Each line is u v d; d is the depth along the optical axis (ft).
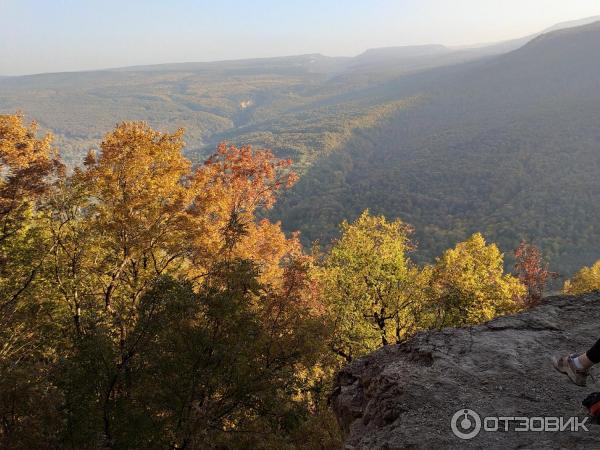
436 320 65.36
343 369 21.68
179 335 31.55
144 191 52.54
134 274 55.72
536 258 84.53
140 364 31.91
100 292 54.19
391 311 70.64
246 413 35.68
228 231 54.08
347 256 70.79
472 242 74.13
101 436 28.99
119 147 51.57
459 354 17.84
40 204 50.44
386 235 73.00
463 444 12.60
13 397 25.98
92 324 35.22
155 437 30.71
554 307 21.59
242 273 32.55
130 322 41.88
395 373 17.34
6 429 26.86
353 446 15.74
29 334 47.85
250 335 31.99
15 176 48.75
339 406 19.86
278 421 34.19
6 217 49.14
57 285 50.47
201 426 31.58
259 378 33.17
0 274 48.55
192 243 55.11
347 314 67.05
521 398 14.48
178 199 55.26
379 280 69.26
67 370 29.71
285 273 45.21
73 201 51.49
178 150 55.83
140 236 52.21
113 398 32.37
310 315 41.83
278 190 79.77
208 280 36.45
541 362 16.60
